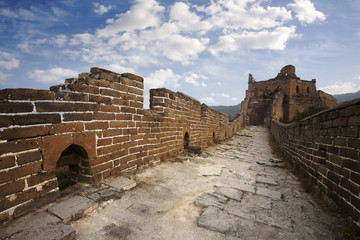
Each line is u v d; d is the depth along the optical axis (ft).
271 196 16.46
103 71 15.60
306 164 22.70
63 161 14.10
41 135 11.04
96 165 14.92
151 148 22.43
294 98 133.49
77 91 13.21
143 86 20.58
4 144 9.41
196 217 12.14
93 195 12.87
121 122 17.44
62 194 12.79
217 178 20.59
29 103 10.44
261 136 78.33
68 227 9.52
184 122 32.32
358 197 11.69
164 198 14.44
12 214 9.78
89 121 14.15
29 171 10.46
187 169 22.66
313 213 13.71
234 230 10.84
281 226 11.64
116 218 11.35
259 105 136.67
